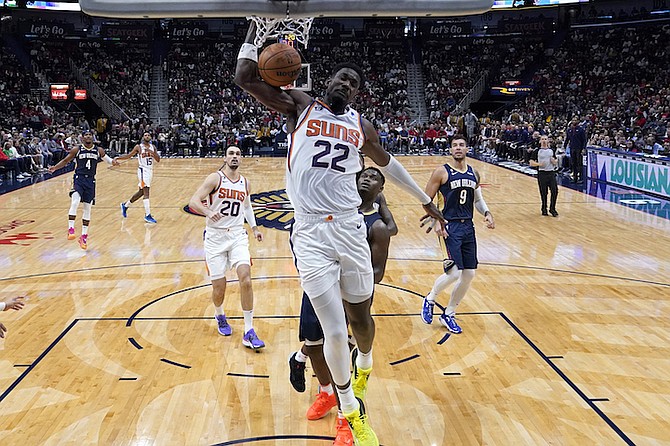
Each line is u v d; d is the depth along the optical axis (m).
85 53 35.19
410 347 5.82
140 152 12.02
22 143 20.64
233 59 35.75
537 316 6.66
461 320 6.55
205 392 4.86
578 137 17.72
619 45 34.16
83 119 30.86
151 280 8.05
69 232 10.41
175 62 35.47
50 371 5.23
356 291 3.45
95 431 4.23
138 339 5.98
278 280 8.04
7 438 4.13
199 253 9.56
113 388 4.91
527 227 11.64
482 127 30.48
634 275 8.27
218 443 4.11
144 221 12.29
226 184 6.03
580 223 11.99
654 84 30.39
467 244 6.16
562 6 35.78
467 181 6.11
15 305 4.41
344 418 3.89
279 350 5.73
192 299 7.25
